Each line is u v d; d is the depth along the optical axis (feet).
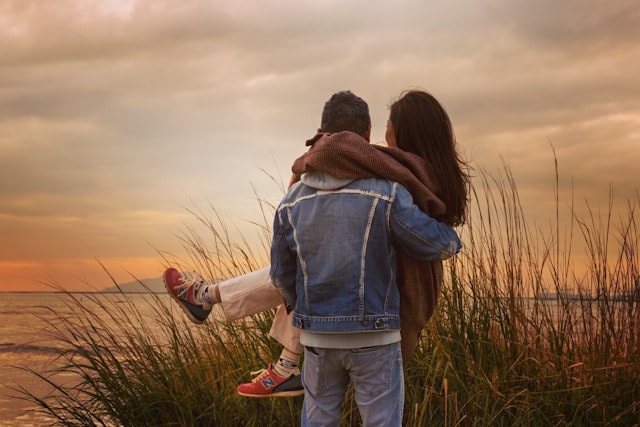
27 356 27.30
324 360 7.68
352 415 12.60
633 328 12.74
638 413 11.94
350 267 7.35
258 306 9.49
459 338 13.10
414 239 7.33
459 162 8.61
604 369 12.37
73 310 13.88
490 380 12.61
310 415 8.04
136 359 13.61
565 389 12.27
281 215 7.83
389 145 8.70
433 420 12.45
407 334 8.05
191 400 13.07
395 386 7.67
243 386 9.30
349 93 8.30
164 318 13.99
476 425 12.07
